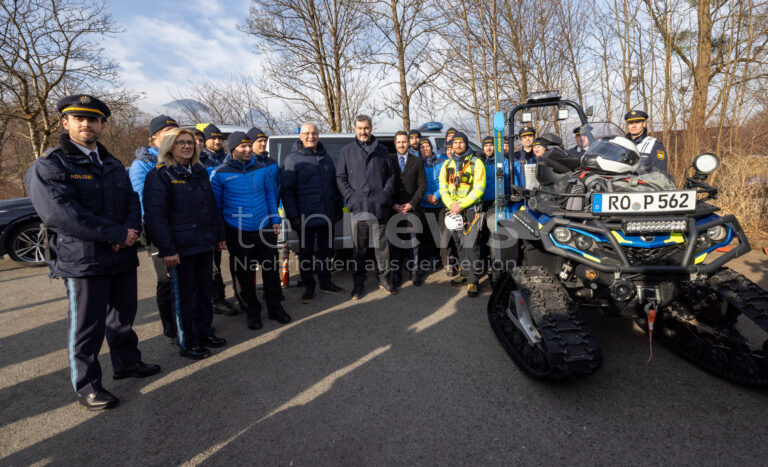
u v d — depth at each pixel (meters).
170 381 2.84
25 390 2.81
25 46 13.70
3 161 20.80
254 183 3.57
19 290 5.26
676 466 1.87
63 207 2.27
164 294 3.37
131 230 2.62
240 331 3.67
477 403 2.44
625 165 2.67
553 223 2.61
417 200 4.54
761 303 2.31
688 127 7.37
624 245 2.47
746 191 5.94
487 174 4.91
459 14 8.62
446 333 3.42
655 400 2.37
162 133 3.39
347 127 11.91
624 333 3.24
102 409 2.52
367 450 2.07
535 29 8.99
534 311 2.44
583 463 1.92
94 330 2.53
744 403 2.30
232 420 2.37
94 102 2.40
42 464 2.08
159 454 2.11
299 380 2.78
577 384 2.57
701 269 2.35
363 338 3.39
